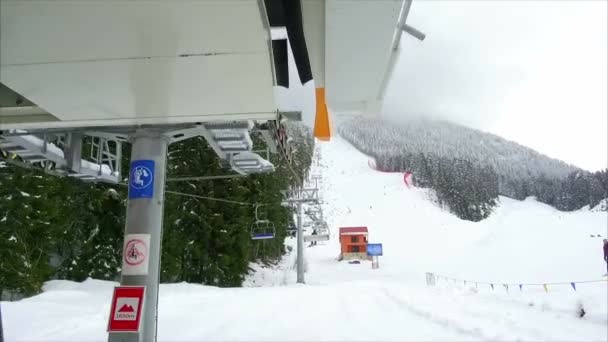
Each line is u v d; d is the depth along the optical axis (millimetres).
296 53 2365
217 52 2107
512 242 46656
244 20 1810
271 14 2258
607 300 10133
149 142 5004
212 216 22453
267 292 16453
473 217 96062
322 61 2744
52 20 1779
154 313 4750
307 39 2543
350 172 124000
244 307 11922
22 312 9125
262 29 1889
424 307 11219
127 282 4723
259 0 1711
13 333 7453
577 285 18578
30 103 3129
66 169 6262
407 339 7457
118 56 2133
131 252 4758
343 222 78062
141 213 4836
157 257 4848
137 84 2510
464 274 32906
